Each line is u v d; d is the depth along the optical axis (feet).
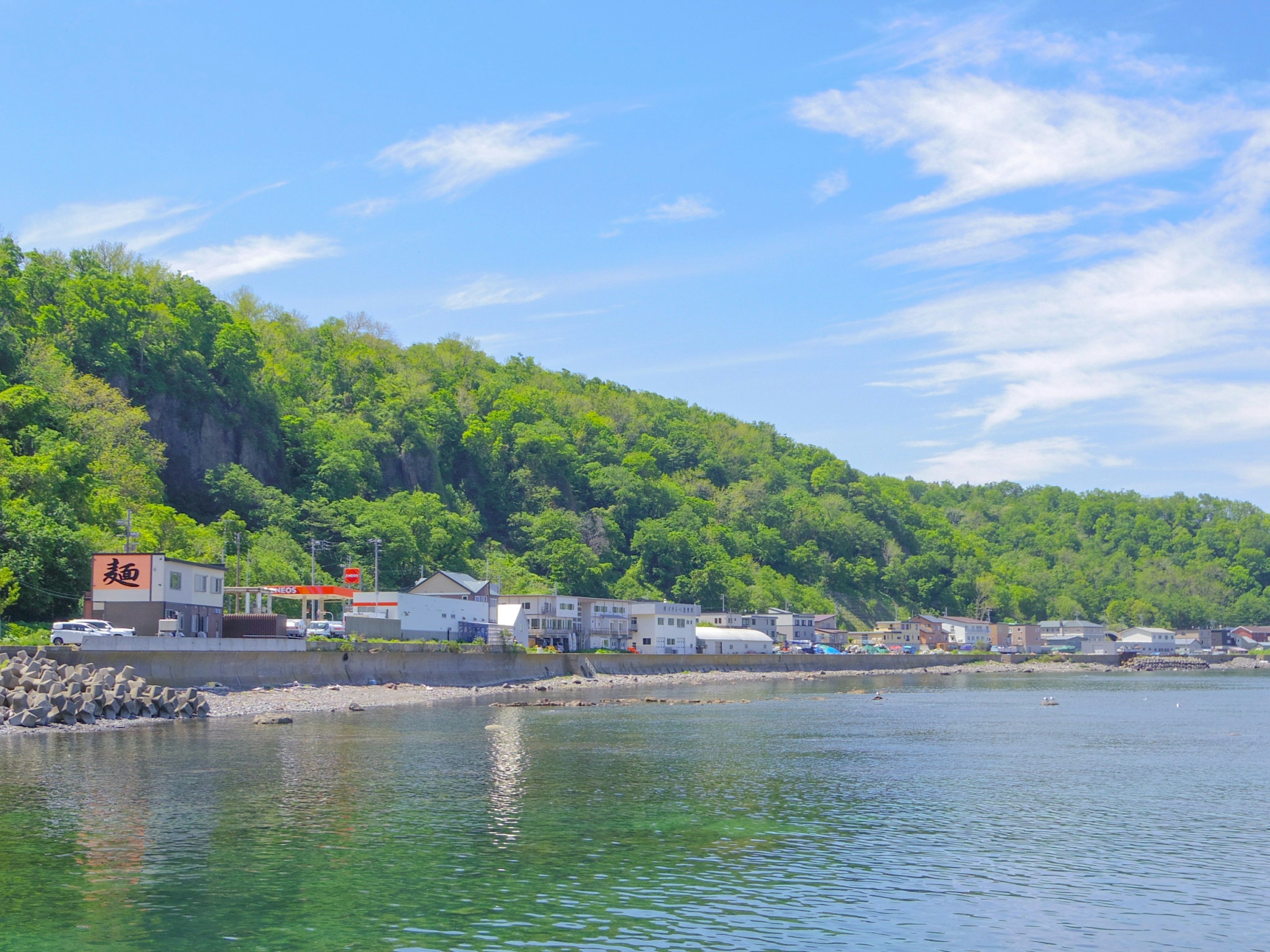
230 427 624.59
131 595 291.99
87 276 618.44
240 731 217.36
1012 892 100.48
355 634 384.88
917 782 163.32
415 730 229.25
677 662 559.38
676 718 279.69
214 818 127.95
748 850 116.06
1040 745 217.97
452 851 113.70
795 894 98.99
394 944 84.58
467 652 407.03
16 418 412.98
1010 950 84.79
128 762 170.50
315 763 173.37
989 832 126.31
